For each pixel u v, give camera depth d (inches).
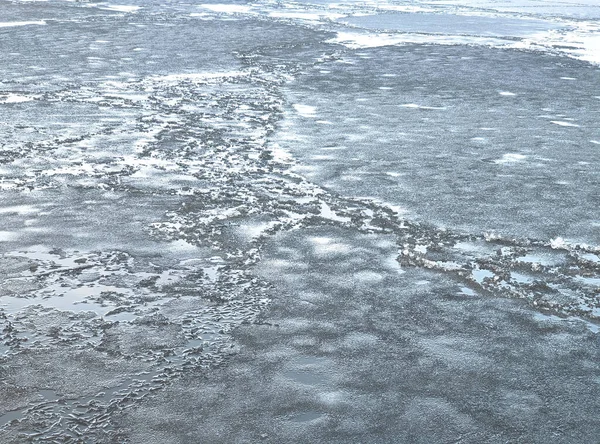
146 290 345.1
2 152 565.3
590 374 283.3
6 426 246.8
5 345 296.4
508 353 297.4
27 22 1422.2
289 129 671.1
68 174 517.0
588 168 561.6
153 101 773.9
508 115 749.9
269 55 1116.5
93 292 342.0
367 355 294.4
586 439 245.1
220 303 334.6
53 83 853.2
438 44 1286.9
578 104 811.4
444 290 352.2
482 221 445.7
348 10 1964.8
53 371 279.0
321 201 478.9
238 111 740.0
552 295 348.8
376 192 498.3
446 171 548.4
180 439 242.1
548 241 416.5
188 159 565.9
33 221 426.0
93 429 246.2
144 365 284.4
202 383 273.3
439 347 301.3
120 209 450.3
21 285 346.3
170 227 423.8
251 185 506.9
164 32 1332.4
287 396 266.2
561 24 1705.2
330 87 884.6
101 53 1078.4
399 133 665.0
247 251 393.4
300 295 344.2
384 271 372.2
